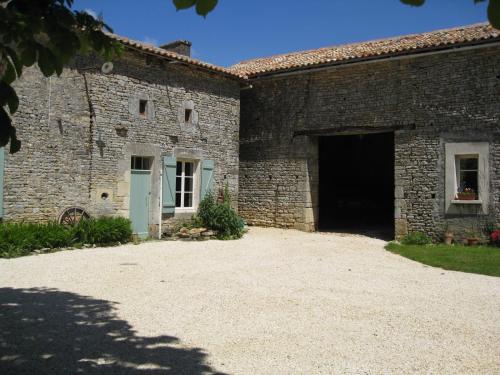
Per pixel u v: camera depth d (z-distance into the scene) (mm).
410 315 4793
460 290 5973
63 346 3688
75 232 8789
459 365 3512
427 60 10633
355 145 16750
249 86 12953
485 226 9914
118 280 6117
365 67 11492
